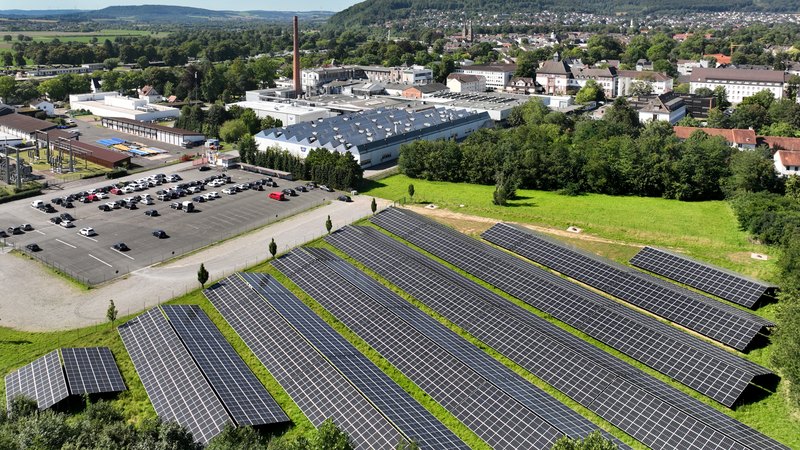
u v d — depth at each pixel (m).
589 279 115.06
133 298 113.25
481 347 95.25
